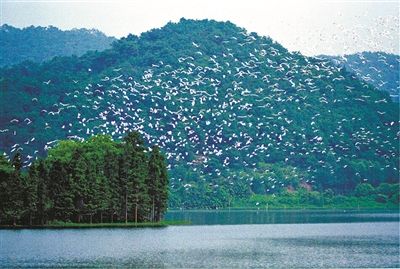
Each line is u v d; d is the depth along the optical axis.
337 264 133.12
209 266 129.62
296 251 156.00
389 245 172.12
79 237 181.38
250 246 167.50
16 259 136.88
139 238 183.50
